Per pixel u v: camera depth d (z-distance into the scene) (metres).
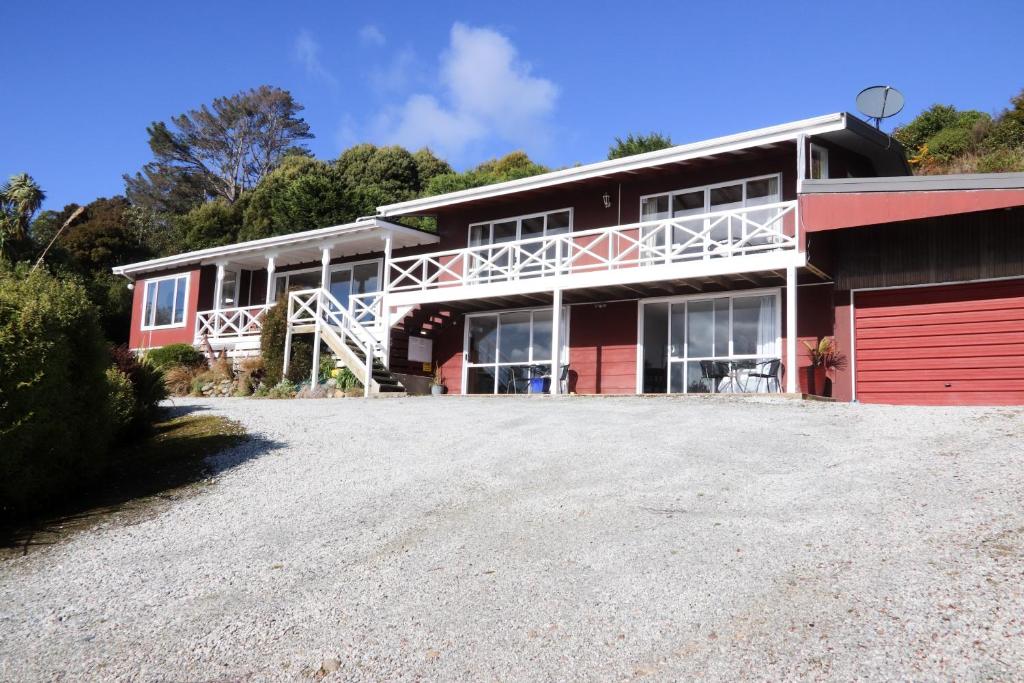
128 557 6.04
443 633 4.38
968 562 4.68
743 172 16.61
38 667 4.35
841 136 15.57
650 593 4.65
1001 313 13.22
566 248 19.03
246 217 43.81
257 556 5.84
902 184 13.09
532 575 5.07
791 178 15.98
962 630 3.89
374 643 4.32
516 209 20.16
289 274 26.28
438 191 40.09
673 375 17.05
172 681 4.07
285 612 4.82
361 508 6.85
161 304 27.45
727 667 3.75
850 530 5.39
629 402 13.19
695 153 16.19
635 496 6.59
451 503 6.80
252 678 4.04
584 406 12.51
